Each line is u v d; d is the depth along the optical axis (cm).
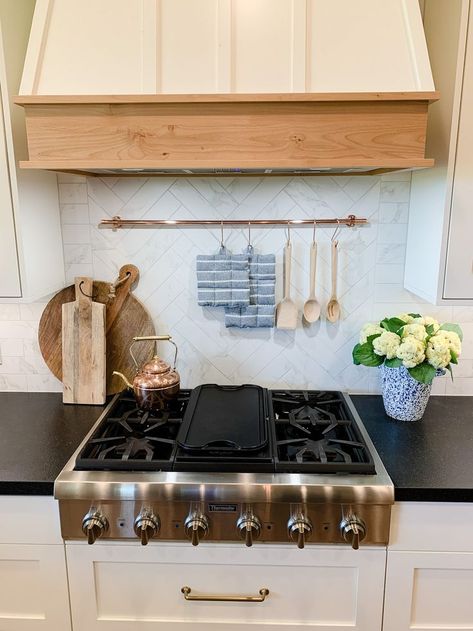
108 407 172
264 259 176
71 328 181
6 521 140
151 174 173
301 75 134
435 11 152
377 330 171
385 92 128
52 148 133
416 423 170
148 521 133
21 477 138
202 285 176
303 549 138
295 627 145
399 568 140
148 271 184
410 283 176
